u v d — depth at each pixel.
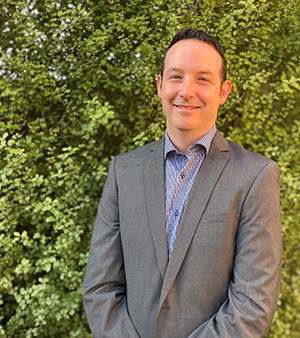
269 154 2.13
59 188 1.94
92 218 1.98
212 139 1.33
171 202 1.30
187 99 1.20
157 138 1.88
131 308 1.32
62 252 1.91
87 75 1.91
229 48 1.81
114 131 2.02
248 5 1.65
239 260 1.17
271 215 1.18
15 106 1.83
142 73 1.86
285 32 1.91
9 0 1.83
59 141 1.98
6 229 1.82
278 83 2.01
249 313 1.11
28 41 1.81
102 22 1.87
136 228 1.30
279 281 1.18
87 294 1.36
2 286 1.87
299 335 2.46
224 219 1.18
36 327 1.98
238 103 2.00
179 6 1.71
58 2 1.85
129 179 1.38
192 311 1.19
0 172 1.76
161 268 1.24
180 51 1.22
